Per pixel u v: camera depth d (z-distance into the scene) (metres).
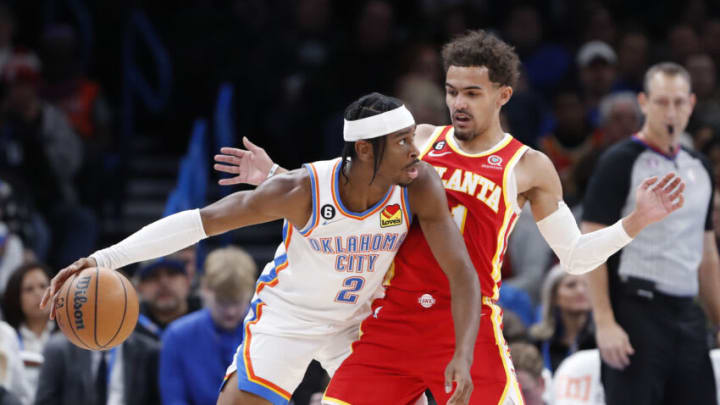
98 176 28.30
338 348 11.97
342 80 28.84
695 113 25.83
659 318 14.49
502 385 11.46
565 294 17.97
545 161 11.88
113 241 28.03
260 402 11.44
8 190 22.59
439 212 10.81
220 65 30.19
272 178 11.04
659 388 14.57
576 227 12.12
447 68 11.77
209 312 16.89
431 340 11.44
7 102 26.30
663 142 14.60
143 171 31.16
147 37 31.31
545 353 18.11
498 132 11.87
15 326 17.92
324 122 28.20
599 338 14.57
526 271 22.12
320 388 18.16
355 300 11.45
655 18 34.72
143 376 16.78
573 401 16.31
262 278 11.90
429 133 12.22
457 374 10.11
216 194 29.31
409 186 10.84
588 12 32.50
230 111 29.39
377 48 29.06
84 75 31.30
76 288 11.08
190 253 20.12
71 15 33.34
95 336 11.12
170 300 18.16
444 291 11.36
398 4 32.91
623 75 29.67
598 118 27.62
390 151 10.48
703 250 15.23
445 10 30.44
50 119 26.81
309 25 29.92
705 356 14.71
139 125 33.16
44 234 24.05
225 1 32.88
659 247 14.45
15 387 16.09
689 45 30.69
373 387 11.55
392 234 11.01
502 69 11.50
